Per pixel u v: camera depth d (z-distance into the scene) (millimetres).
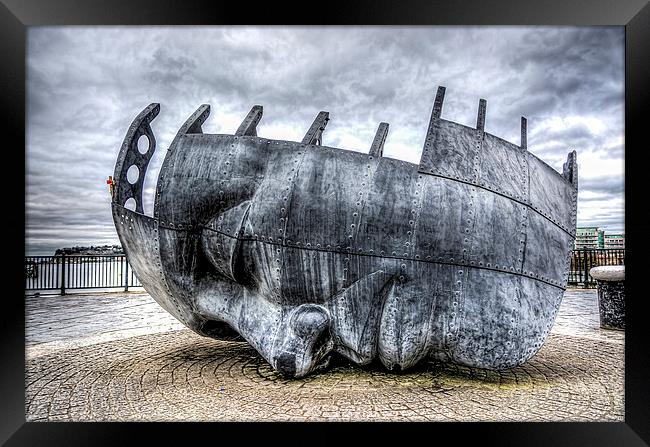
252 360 5000
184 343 5922
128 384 4227
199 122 4738
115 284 13484
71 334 6605
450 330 3887
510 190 4062
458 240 3871
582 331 6684
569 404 3711
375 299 3928
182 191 4277
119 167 4375
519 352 3938
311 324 3986
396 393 3904
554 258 4215
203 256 4438
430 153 4008
